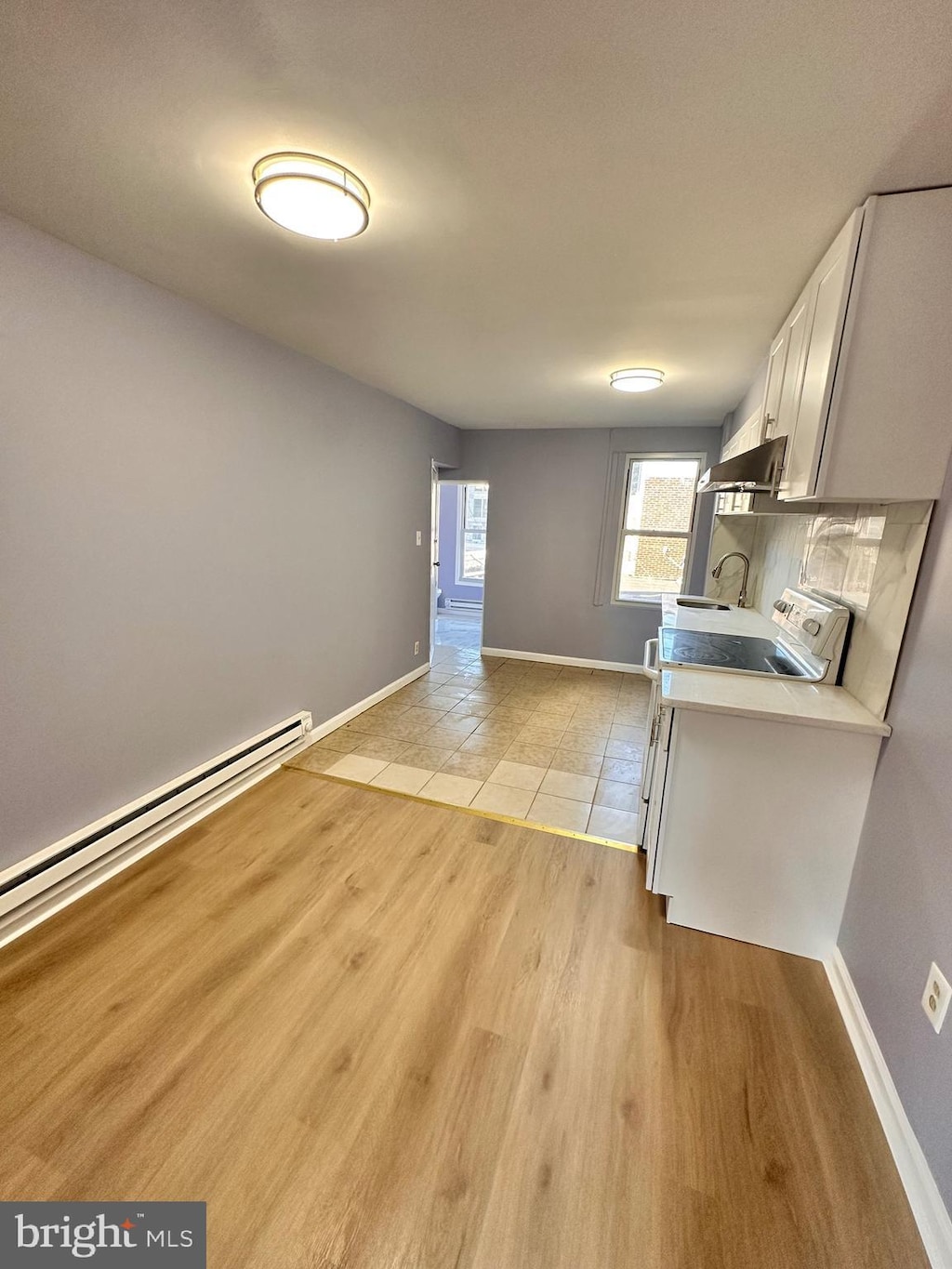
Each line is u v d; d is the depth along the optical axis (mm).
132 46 979
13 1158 1231
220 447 2469
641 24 903
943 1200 1105
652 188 1368
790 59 962
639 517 5094
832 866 1787
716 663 2197
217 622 2576
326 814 2662
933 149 1181
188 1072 1425
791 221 1490
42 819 1902
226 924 1934
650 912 2059
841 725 1637
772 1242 1123
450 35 938
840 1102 1398
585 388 3471
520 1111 1356
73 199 1491
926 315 1347
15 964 1732
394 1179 1211
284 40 958
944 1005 1171
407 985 1705
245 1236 1108
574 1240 1118
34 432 1746
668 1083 1434
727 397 3576
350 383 3371
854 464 1438
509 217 1515
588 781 3072
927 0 836
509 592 5555
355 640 3822
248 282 2006
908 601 1507
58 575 1866
